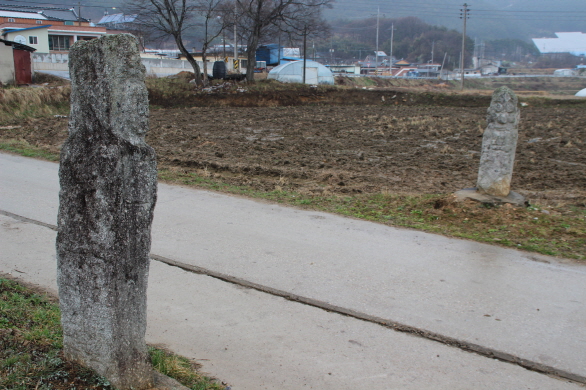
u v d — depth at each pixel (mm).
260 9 40188
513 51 186375
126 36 3604
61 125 24797
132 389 3816
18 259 7145
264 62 61750
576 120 27828
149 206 3816
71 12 67562
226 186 12211
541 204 10438
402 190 12016
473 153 17453
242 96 38219
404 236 8703
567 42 195000
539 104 40375
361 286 6605
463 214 9562
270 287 6520
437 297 6316
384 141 20375
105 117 3539
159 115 29969
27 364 3871
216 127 24266
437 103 40875
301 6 42438
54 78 37031
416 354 5035
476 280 6867
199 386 4246
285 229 8977
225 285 6570
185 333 5316
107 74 3500
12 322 4766
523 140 20609
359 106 39125
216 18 44875
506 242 8344
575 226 8898
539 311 5992
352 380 4559
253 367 4711
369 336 5363
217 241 8250
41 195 10953
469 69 128250
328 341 5238
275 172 14016
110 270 3629
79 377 3766
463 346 5199
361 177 13469
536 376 4711
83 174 3604
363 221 9562
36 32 48000
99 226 3582
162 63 47250
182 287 6469
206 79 39344
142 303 3910
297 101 39281
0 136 20547
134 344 3873
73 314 3881
